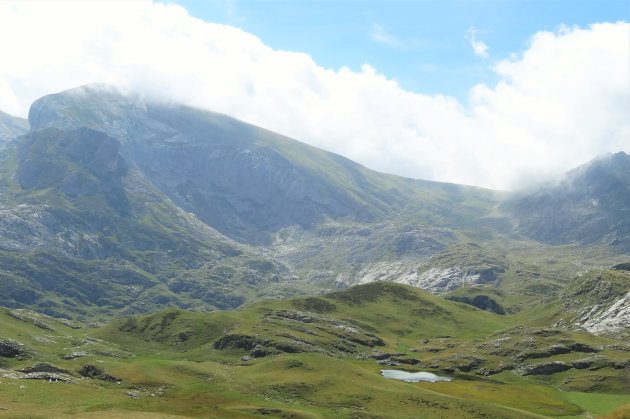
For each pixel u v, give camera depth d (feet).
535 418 491.31
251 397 494.59
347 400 506.48
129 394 469.98
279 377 557.33
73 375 525.34
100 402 422.00
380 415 467.93
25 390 421.59
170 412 419.74
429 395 526.98
